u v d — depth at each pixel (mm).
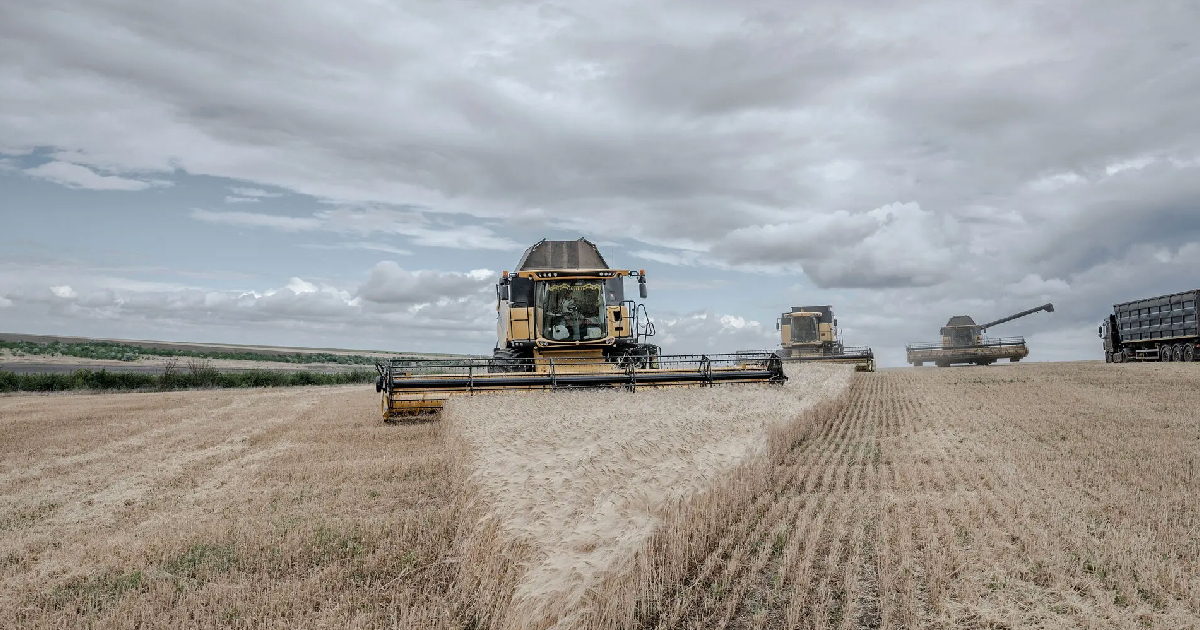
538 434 11281
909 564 6605
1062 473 11000
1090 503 8953
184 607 6273
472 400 16938
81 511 10195
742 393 18969
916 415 19766
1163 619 5426
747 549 7352
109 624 6012
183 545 8086
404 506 9672
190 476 12586
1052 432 15555
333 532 8336
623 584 5586
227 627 5879
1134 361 42000
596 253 23344
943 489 10125
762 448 11070
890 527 8055
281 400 30516
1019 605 5762
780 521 8430
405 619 5777
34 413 24625
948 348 59719
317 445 15391
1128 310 42000
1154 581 6164
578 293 21766
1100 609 5625
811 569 6762
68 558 7875
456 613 5969
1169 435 14805
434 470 12047
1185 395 22891
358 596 6379
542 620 4863
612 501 6980
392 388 18516
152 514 9852
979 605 5766
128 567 7441
